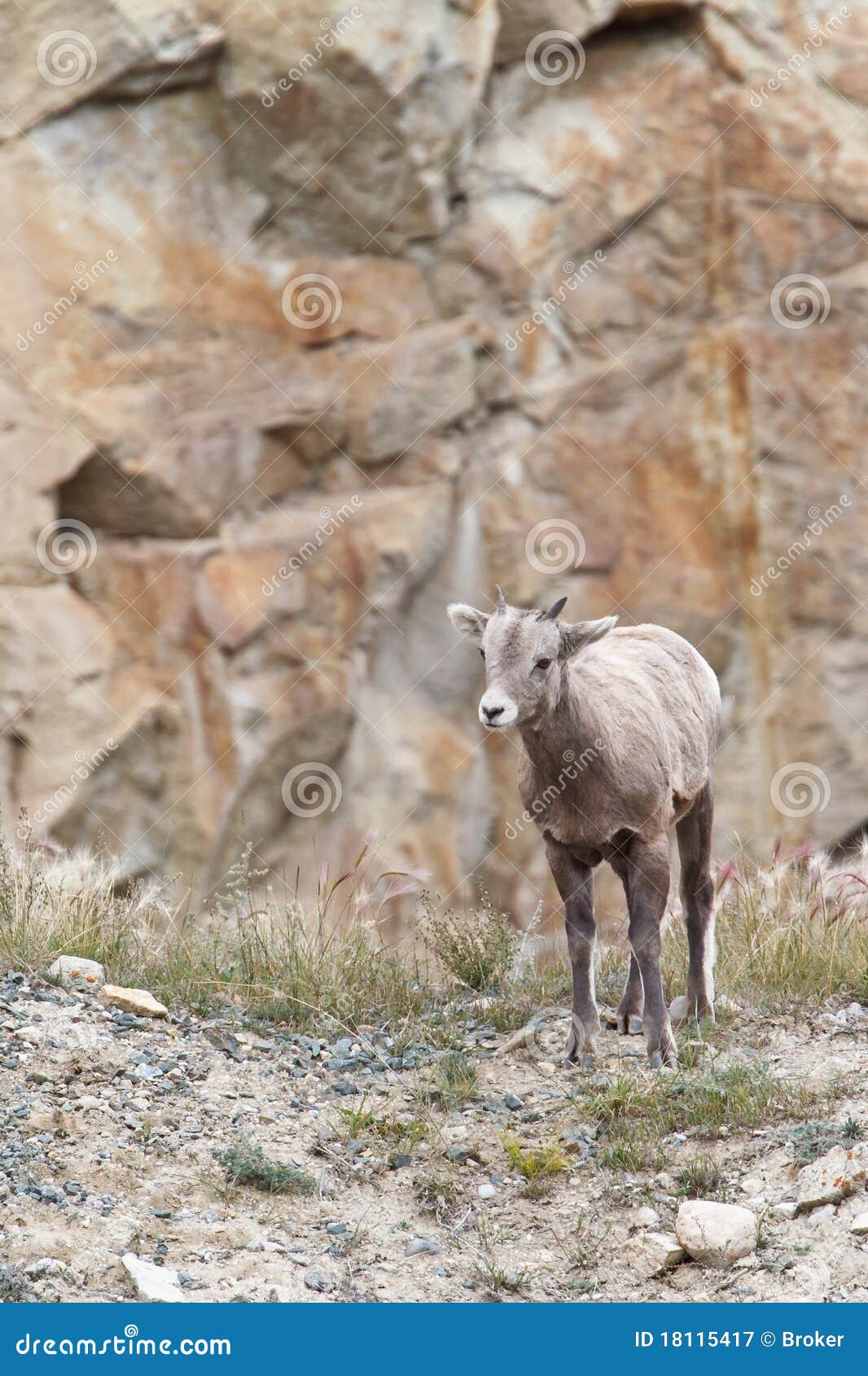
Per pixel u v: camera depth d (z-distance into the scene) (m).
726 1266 13.98
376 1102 17.47
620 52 49.12
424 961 23.17
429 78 45.41
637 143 48.50
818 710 49.22
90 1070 17.05
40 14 44.25
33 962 20.05
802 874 24.41
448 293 48.19
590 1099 17.12
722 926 23.28
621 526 48.78
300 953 21.81
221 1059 18.08
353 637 47.19
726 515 48.94
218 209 46.84
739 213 48.53
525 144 48.41
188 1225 14.31
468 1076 18.17
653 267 48.97
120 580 45.53
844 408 48.66
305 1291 13.47
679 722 19.83
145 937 22.25
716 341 48.56
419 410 47.19
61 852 24.09
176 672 45.25
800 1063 17.88
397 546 46.91
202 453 45.69
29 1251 13.48
